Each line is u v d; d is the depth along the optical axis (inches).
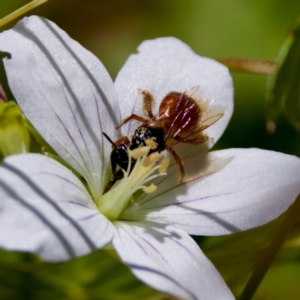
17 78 3.1
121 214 3.2
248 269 3.5
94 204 3.1
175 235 3.1
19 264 3.5
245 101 4.0
